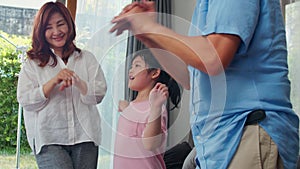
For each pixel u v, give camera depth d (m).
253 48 0.92
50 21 1.97
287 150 0.94
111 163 0.91
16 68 3.00
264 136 0.90
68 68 1.87
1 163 2.92
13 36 3.02
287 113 0.95
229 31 0.84
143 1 0.83
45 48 1.96
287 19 2.64
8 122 2.96
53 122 1.89
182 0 2.65
